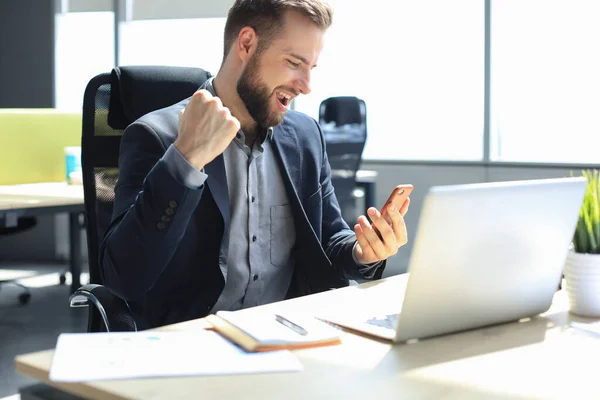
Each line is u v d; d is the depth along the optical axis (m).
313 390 0.98
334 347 1.17
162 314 1.69
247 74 1.71
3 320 4.36
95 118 1.92
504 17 5.18
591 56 4.94
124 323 1.62
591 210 1.40
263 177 1.81
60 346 1.12
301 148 1.89
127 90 1.92
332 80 5.76
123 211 1.59
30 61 6.43
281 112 1.74
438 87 5.43
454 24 5.33
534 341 1.23
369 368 1.07
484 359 1.13
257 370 1.04
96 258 1.89
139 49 6.22
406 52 5.50
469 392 0.98
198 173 1.43
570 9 4.97
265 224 1.81
